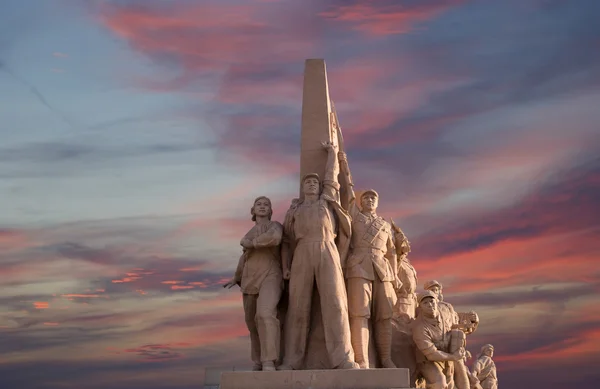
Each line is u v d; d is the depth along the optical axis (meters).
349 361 14.07
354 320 14.87
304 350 14.57
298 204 15.34
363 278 15.04
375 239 15.36
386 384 13.48
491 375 20.61
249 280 14.86
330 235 14.92
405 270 17.34
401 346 15.88
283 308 15.01
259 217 15.24
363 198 16.00
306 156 15.99
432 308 15.73
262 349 14.27
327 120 16.12
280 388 13.63
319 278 14.64
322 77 16.39
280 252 15.16
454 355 15.59
